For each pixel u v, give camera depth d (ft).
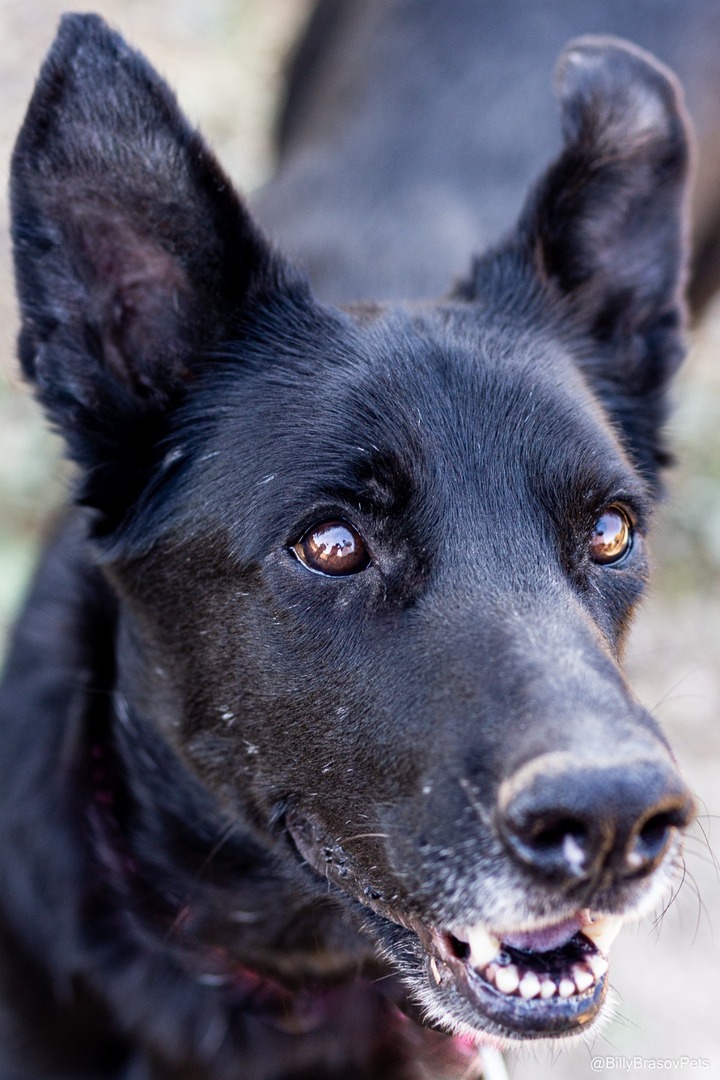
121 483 2.08
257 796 2.01
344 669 1.91
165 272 2.07
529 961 1.85
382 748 1.88
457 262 2.61
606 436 2.02
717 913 2.80
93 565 2.18
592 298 2.25
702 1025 2.66
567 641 1.84
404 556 1.92
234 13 4.59
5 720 2.23
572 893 1.75
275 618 1.95
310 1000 2.20
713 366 3.88
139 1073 2.24
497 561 1.90
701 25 3.17
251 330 2.09
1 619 2.78
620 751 1.72
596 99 2.16
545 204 2.20
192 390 2.08
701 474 3.54
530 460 1.96
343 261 2.58
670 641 3.28
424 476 1.93
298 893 2.09
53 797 2.17
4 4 4.32
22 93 4.03
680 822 1.74
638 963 2.72
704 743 3.07
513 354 2.06
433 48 3.07
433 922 1.83
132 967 2.18
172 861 2.15
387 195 2.77
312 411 1.99
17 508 3.06
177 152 2.01
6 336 3.21
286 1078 2.22
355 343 2.04
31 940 2.17
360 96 3.09
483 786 1.78
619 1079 2.59
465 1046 2.20
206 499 2.02
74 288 2.04
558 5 3.10
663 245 2.24
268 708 1.96
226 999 2.19
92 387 2.06
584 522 1.97
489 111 2.91
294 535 1.94
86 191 2.00
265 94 4.31
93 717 2.17
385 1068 2.22
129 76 1.96
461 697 1.82
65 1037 2.21
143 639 2.08
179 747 2.07
